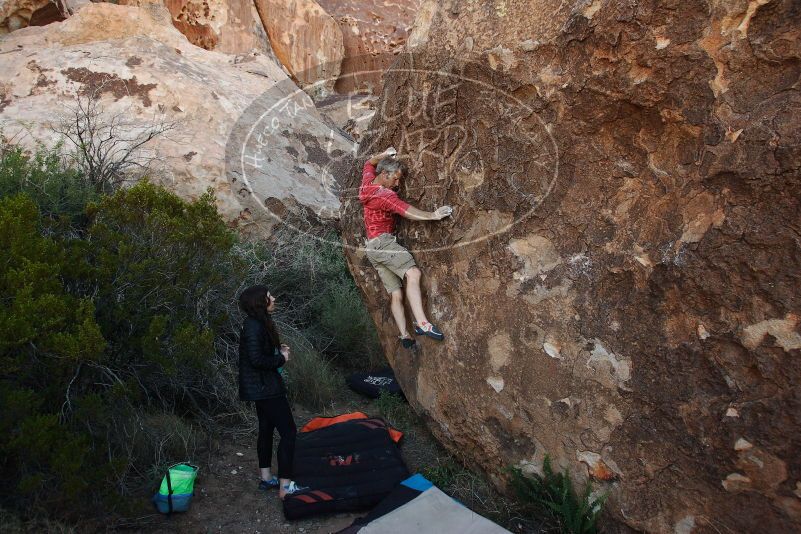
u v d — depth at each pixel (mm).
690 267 3027
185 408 5070
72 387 4004
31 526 3316
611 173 3439
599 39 3271
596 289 3502
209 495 4180
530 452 3893
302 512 3988
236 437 4914
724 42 2857
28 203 4078
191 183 6828
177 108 7441
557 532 3814
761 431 2807
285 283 6840
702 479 3045
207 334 4391
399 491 4055
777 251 2734
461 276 4230
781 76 2738
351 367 6641
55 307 3594
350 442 4750
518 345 3881
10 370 3402
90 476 3547
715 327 2963
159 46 8234
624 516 3354
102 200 4727
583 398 3549
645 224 3281
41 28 8742
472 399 4207
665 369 3174
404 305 4715
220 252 5137
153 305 4566
